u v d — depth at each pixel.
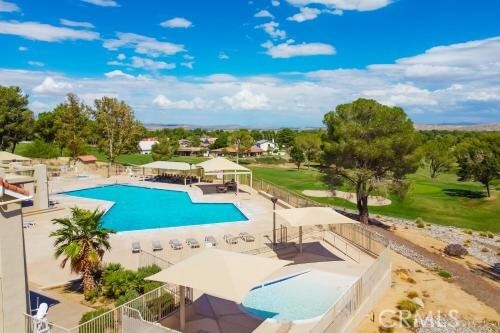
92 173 66.00
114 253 25.20
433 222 47.12
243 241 28.14
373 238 25.55
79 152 69.94
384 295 21.31
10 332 13.24
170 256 24.77
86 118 71.00
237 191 46.69
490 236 40.91
